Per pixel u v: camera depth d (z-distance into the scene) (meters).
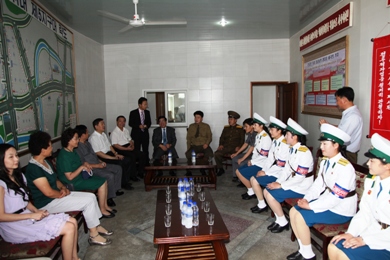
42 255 2.03
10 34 2.88
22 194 2.18
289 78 6.34
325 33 4.36
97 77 6.07
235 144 5.33
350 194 2.27
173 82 6.46
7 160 2.07
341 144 2.30
